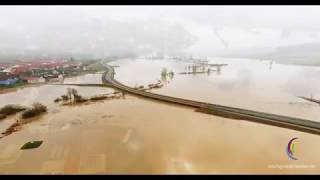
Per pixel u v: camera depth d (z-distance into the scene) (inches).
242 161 1702.8
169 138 2135.8
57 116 2940.5
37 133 2348.7
